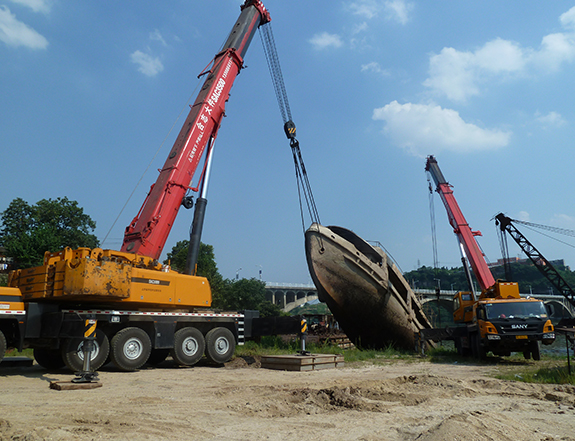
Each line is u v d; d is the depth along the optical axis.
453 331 18.38
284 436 5.08
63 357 11.35
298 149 20.80
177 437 5.00
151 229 14.62
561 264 160.62
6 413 6.21
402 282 22.02
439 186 38.25
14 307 11.09
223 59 18.70
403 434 5.11
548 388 8.66
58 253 12.16
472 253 33.19
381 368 13.59
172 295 13.92
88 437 4.82
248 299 68.31
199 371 12.72
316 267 19.25
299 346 19.59
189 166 16.27
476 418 5.22
